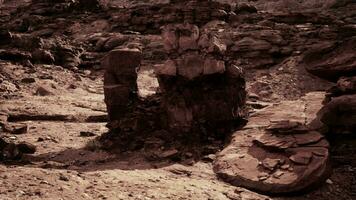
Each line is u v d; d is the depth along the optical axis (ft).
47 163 30.22
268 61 88.63
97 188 23.63
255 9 127.95
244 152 32.65
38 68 86.84
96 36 120.57
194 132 37.37
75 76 85.51
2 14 168.14
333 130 36.01
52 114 48.24
